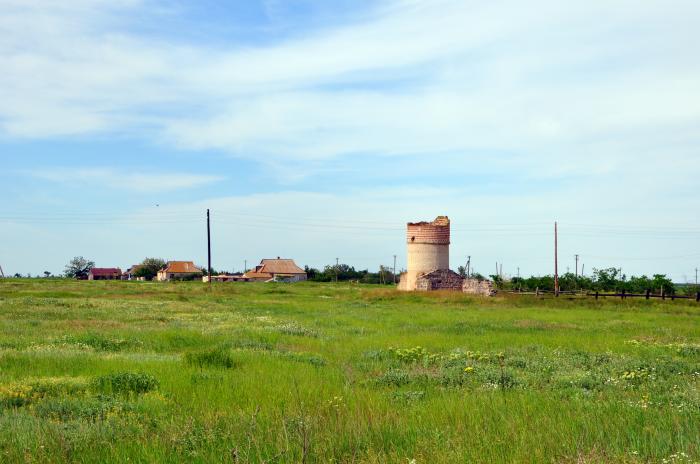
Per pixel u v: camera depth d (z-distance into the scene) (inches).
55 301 1911.9
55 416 459.8
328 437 376.2
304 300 2404.0
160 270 6456.7
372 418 427.8
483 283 2640.3
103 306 1811.0
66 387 571.5
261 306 2007.9
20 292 2471.7
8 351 816.3
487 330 1280.8
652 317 1646.2
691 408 482.3
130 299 2222.0
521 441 357.1
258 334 1133.1
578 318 1598.2
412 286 3053.6
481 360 833.5
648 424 404.8
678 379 665.0
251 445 367.9
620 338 1120.2
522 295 2495.1
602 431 384.2
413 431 400.2
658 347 976.3
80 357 768.3
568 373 719.1
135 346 960.3
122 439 395.9
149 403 503.8
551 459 329.4
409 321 1489.9
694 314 1797.5
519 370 751.7
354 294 2719.0
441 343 1040.8
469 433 385.7
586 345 1010.7
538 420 417.1
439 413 457.4
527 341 1075.3
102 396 527.2
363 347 991.0
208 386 587.8
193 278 6195.9
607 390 593.9
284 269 6053.2
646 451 345.7
